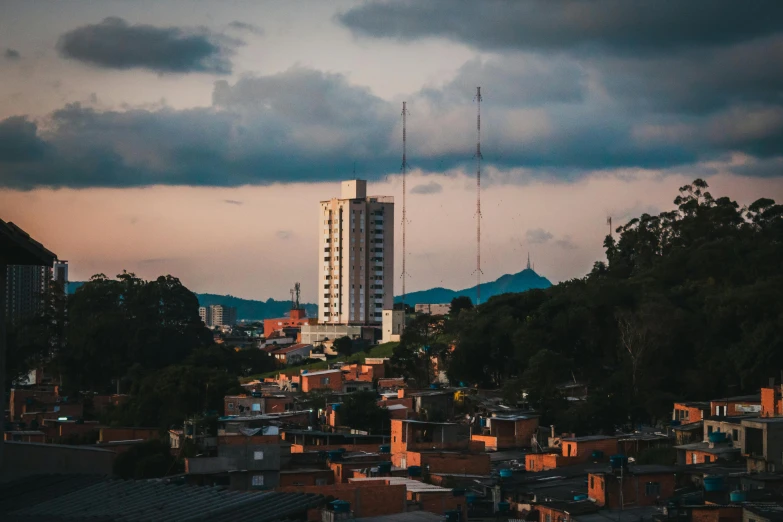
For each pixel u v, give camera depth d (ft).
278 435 258.16
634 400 342.03
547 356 351.46
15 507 56.44
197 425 289.94
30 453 67.97
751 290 369.30
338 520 156.56
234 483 202.80
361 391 368.27
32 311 590.96
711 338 368.89
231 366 556.92
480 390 371.15
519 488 210.38
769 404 257.34
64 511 53.57
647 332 364.58
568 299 408.87
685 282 425.28
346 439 282.15
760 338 338.75
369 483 191.93
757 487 184.03
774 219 507.30
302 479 212.84
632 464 218.38
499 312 435.12
